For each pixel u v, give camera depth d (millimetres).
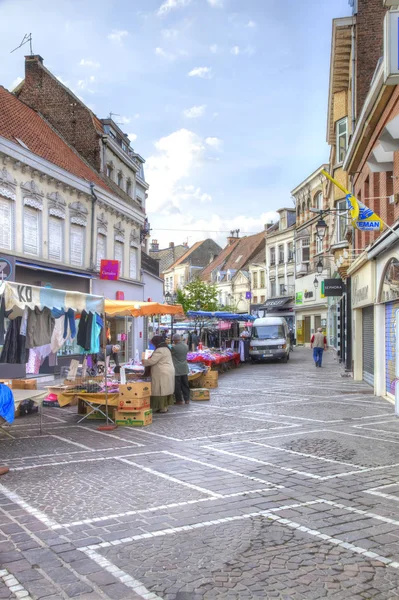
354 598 3588
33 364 11516
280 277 55344
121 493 5816
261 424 10133
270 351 28203
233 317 26750
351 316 21344
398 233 11164
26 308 8352
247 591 3672
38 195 18312
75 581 3814
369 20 18750
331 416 11039
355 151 17344
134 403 10008
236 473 6629
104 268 22016
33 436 9016
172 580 3828
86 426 10000
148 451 7855
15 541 4516
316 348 24844
